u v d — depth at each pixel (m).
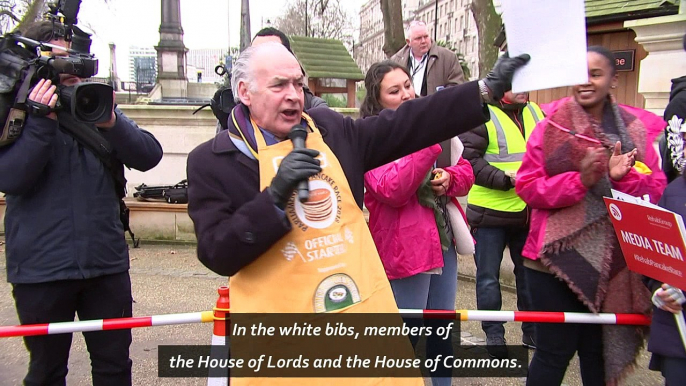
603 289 2.56
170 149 8.11
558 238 2.59
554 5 1.89
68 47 2.72
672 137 2.55
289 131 1.97
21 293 2.57
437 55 5.61
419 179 2.66
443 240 2.98
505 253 5.43
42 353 2.62
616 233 2.45
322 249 1.88
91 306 2.72
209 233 1.91
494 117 3.94
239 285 1.93
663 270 2.25
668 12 6.61
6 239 2.60
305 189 1.78
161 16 16.77
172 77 16.97
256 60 1.95
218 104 3.45
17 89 2.42
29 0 15.97
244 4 11.95
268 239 1.80
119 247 2.74
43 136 2.41
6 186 2.40
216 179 1.96
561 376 2.71
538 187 2.63
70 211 2.56
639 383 3.58
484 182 3.85
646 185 2.59
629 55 7.04
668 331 2.36
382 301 1.95
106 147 2.66
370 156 2.15
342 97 9.30
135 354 4.05
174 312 4.93
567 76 1.88
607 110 2.71
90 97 2.42
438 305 3.19
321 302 1.87
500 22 7.36
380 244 2.89
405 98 2.94
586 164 2.51
